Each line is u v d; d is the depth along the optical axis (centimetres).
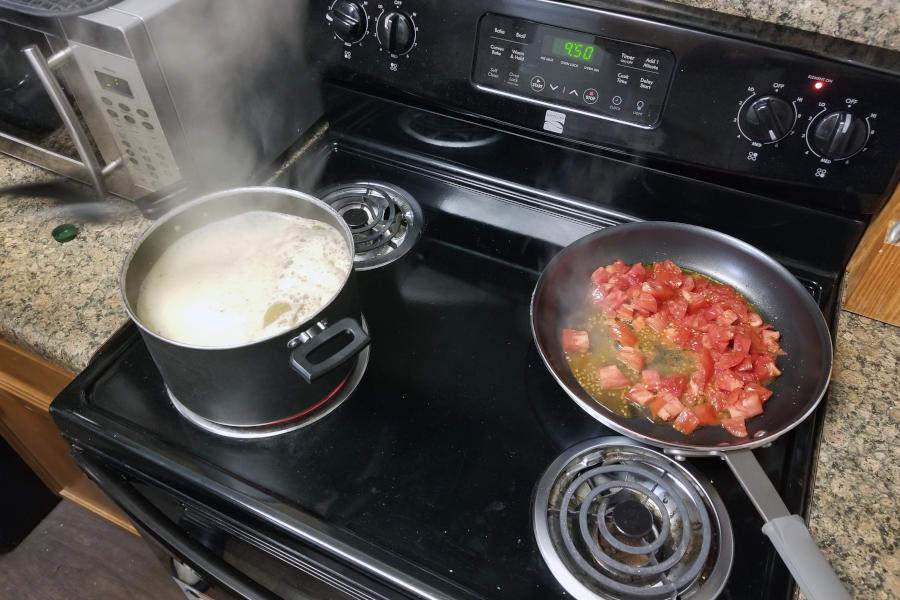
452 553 62
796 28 69
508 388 74
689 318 80
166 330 66
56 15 72
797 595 60
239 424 69
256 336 65
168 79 77
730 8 69
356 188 97
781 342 78
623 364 76
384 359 77
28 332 79
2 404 112
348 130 103
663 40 74
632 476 66
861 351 76
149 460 68
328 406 72
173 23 75
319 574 66
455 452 69
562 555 61
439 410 72
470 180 99
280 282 70
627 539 60
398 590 60
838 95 70
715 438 70
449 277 86
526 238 92
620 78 78
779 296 81
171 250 73
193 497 69
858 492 64
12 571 155
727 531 62
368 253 89
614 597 58
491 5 78
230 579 77
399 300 83
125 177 92
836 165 74
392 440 70
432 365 76
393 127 99
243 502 65
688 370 76
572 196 95
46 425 114
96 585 154
